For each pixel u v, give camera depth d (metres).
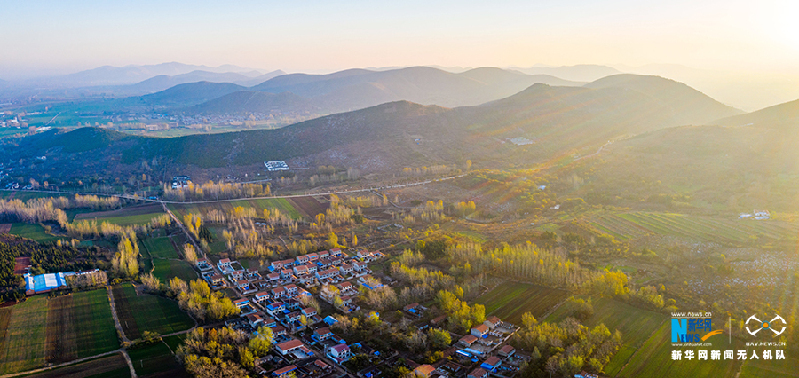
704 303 165.62
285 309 176.75
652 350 139.88
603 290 174.12
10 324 163.00
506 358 140.38
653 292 170.38
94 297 184.25
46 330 160.12
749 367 129.75
